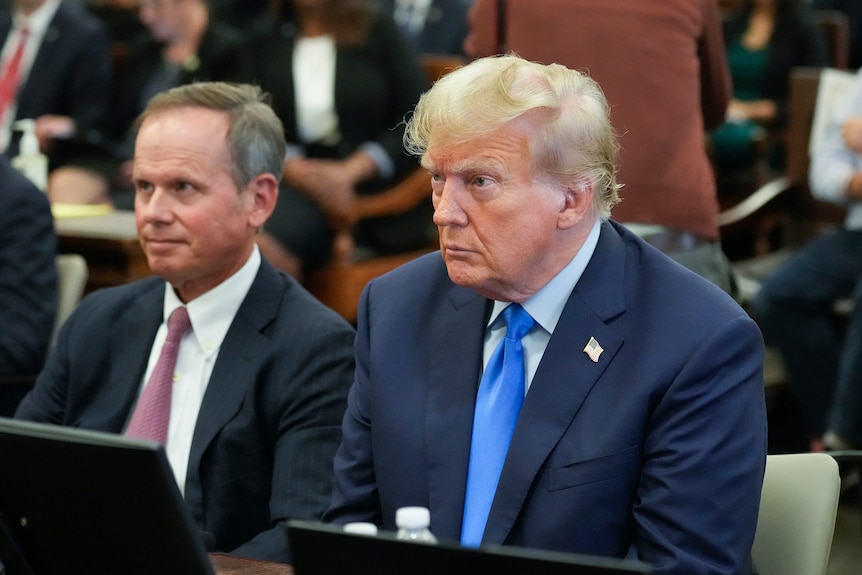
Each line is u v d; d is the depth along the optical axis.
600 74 9.23
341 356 6.71
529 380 5.41
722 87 9.77
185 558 4.19
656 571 4.85
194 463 6.57
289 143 13.30
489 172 5.03
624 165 9.22
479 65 5.15
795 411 12.84
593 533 5.05
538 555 3.57
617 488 5.07
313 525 3.79
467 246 5.13
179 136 6.70
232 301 6.88
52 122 15.05
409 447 5.45
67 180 13.87
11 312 9.16
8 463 4.26
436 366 5.54
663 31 9.13
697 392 5.05
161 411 6.79
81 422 7.02
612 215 9.30
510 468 5.16
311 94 13.24
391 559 3.71
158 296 7.14
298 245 12.62
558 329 5.30
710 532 4.93
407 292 5.80
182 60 16.41
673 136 9.20
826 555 5.40
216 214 6.73
